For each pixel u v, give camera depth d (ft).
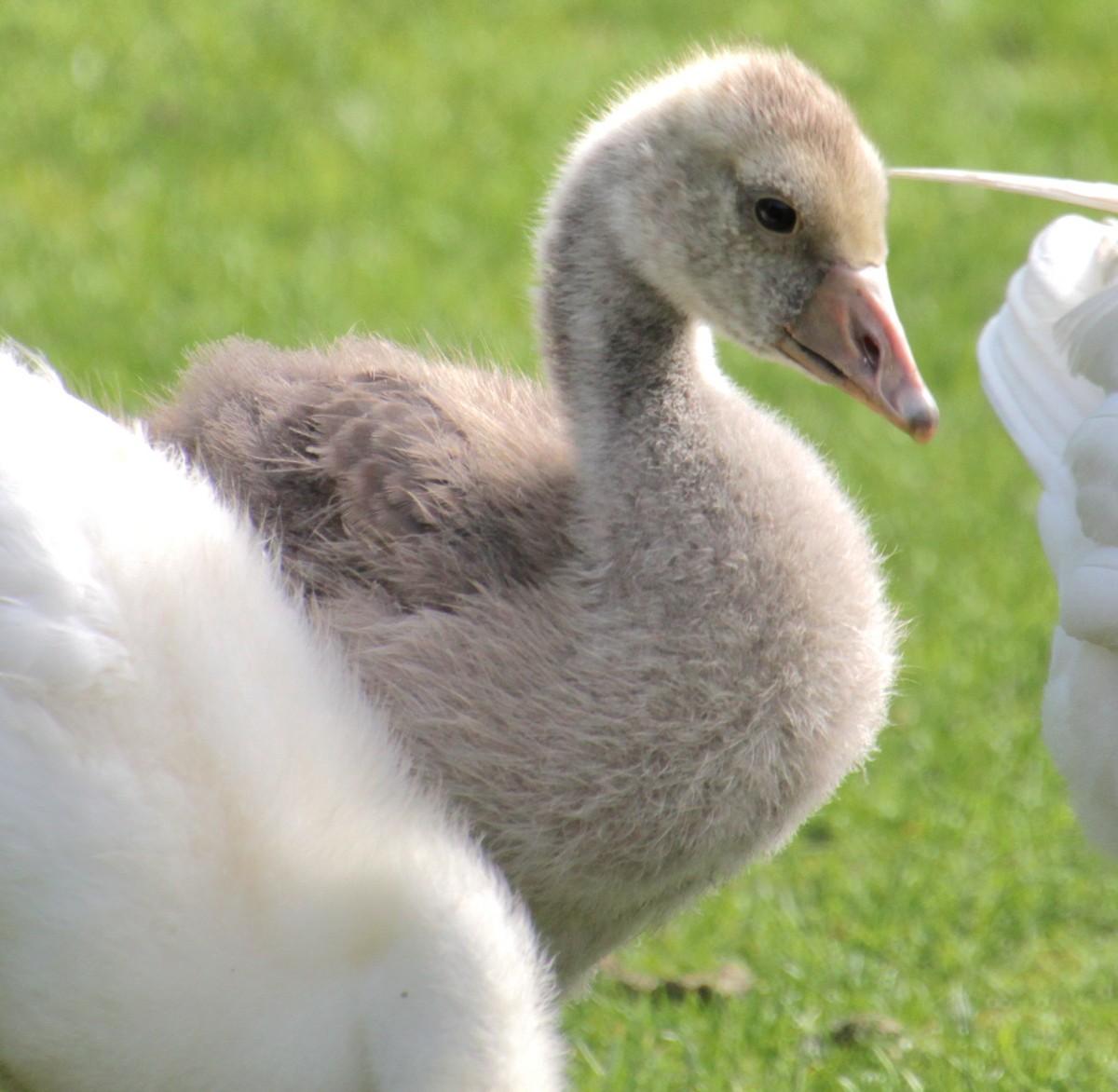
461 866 20.07
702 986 30.94
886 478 47.06
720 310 24.77
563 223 24.93
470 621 23.03
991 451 48.88
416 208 60.64
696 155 24.36
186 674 20.58
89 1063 20.52
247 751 20.47
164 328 50.93
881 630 24.50
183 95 67.41
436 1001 18.92
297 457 24.59
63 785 20.04
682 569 23.00
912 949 32.01
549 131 66.69
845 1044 29.73
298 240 57.98
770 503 23.41
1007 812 35.53
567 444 24.80
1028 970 32.14
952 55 77.10
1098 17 80.94
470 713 22.70
